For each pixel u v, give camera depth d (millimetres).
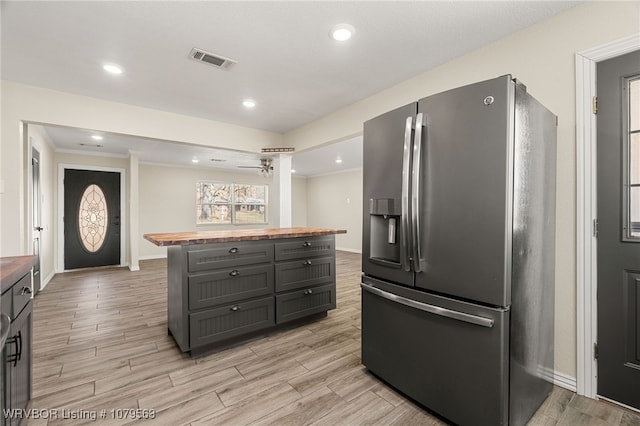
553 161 1782
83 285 4492
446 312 1489
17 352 1286
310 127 4004
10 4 1683
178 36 2039
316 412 1632
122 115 3260
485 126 1392
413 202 1606
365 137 1994
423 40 2111
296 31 1992
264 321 2600
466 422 1444
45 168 4543
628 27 1588
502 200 1341
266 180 9023
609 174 1672
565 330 1827
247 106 3395
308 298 2908
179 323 2264
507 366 1359
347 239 8625
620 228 1644
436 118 1561
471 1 1710
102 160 5859
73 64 2400
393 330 1794
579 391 1766
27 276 1431
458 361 1477
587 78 1726
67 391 1804
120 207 6098
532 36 1943
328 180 9273
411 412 1636
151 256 7066
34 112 2779
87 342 2500
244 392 1811
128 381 1922
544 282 1699
